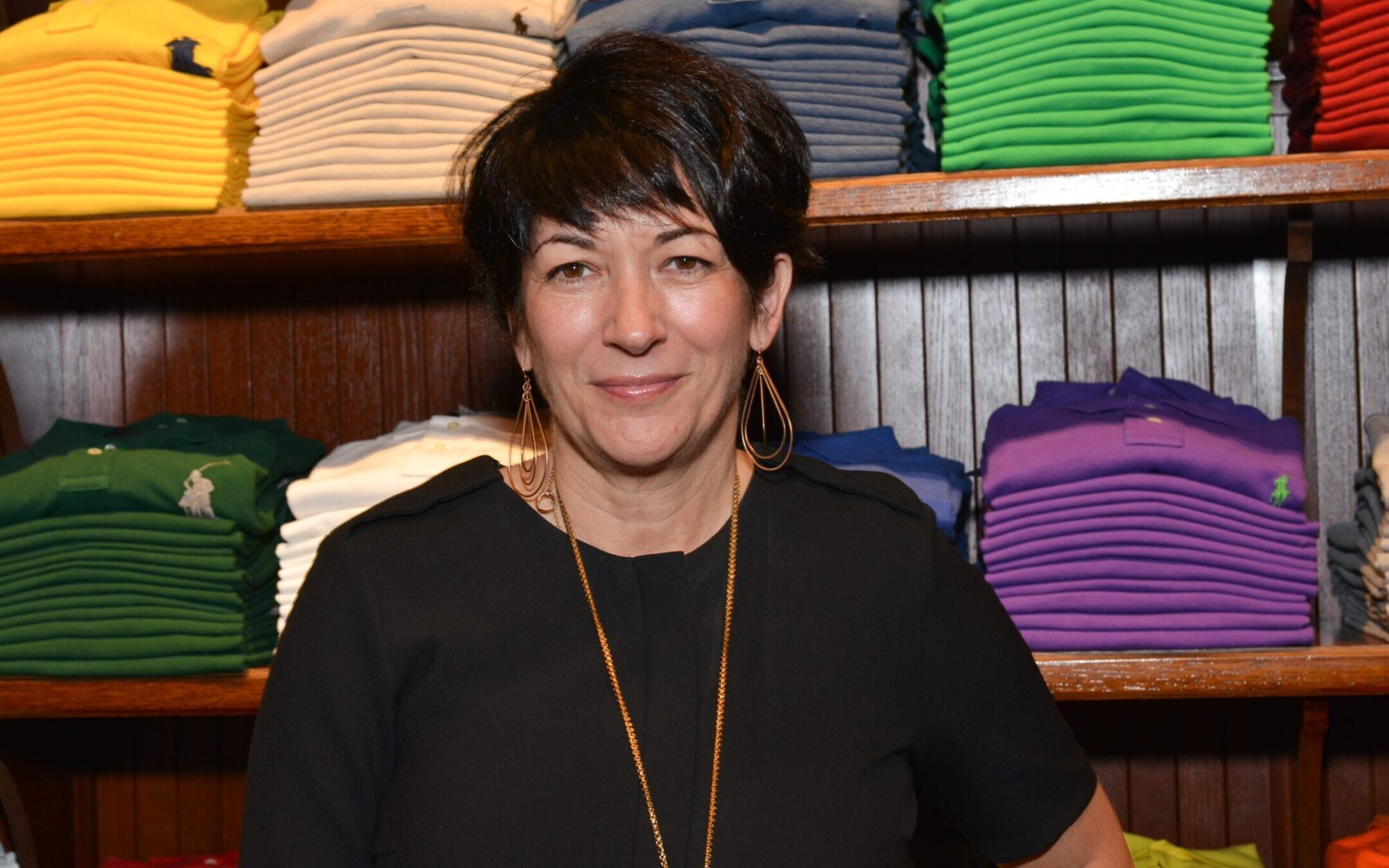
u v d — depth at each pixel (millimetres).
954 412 1762
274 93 1479
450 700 913
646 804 896
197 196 1449
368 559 941
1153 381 1517
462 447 1476
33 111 1474
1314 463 1691
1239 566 1373
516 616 938
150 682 1435
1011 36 1380
